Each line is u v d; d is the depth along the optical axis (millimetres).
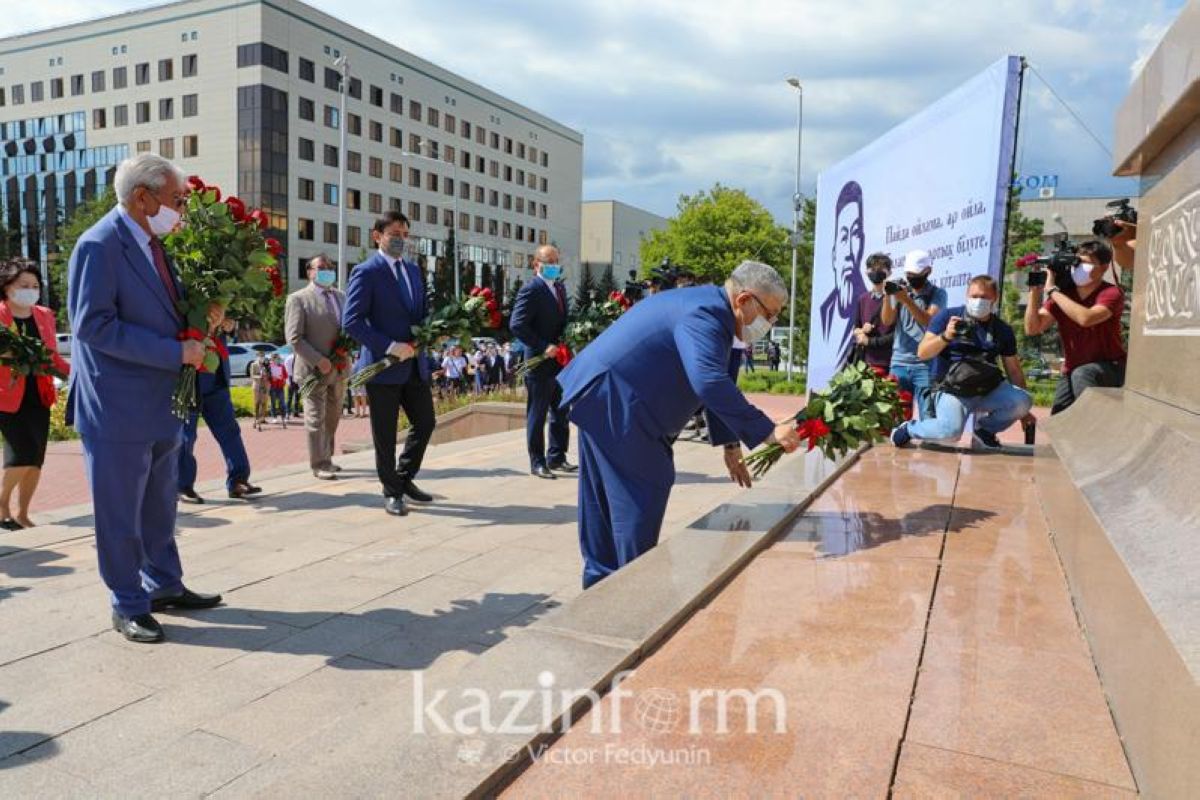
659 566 3082
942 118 7555
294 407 20328
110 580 3496
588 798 1652
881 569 3158
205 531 5289
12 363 5215
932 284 6727
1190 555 1800
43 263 62688
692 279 8641
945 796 1639
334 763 1740
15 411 5406
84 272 3295
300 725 2766
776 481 4836
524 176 80625
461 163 72125
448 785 1655
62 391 15242
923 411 6723
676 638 2473
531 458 7223
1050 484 3910
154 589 3791
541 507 6012
